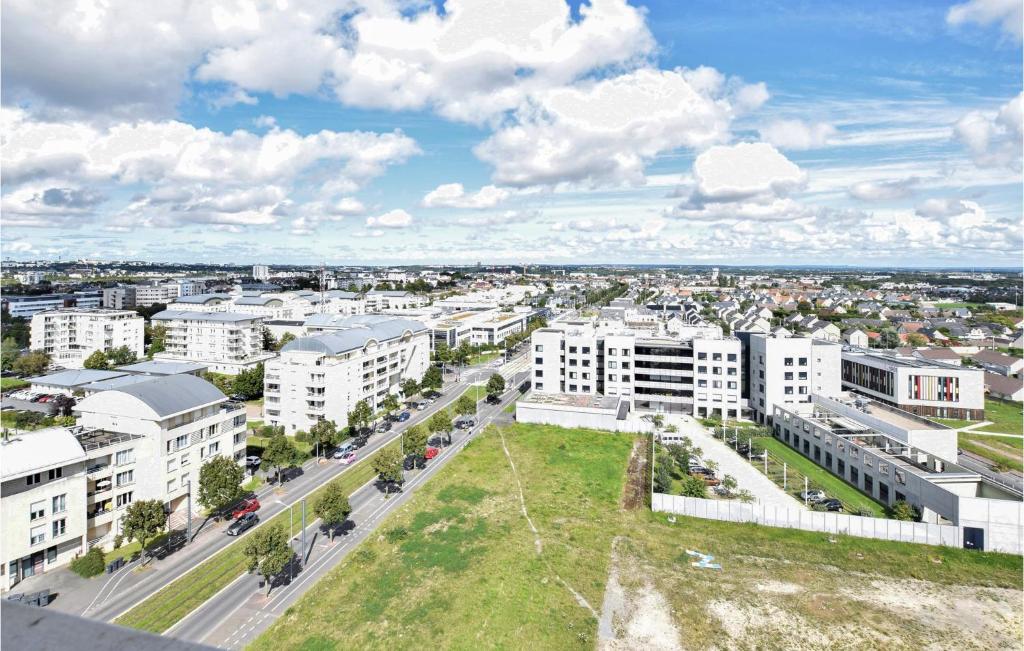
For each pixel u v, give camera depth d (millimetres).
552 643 44406
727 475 77562
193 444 69812
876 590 51844
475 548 58844
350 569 54812
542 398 115000
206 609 48688
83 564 54125
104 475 60656
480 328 197250
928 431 75438
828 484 78250
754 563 56562
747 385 115875
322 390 98625
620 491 74875
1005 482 72562
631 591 51469
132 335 157375
